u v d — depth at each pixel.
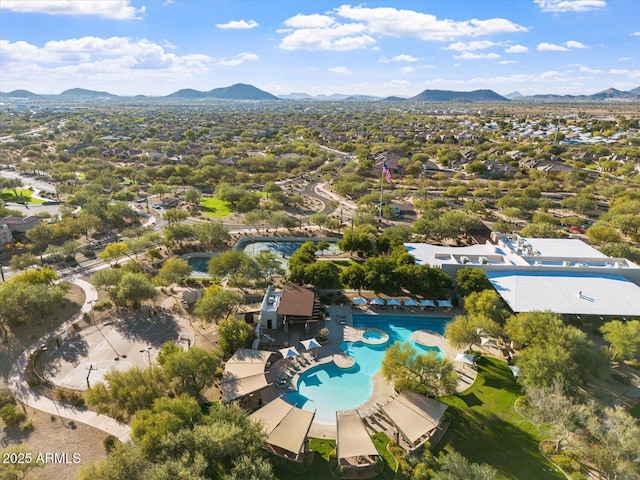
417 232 127.31
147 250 121.12
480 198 183.25
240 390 59.09
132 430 49.72
